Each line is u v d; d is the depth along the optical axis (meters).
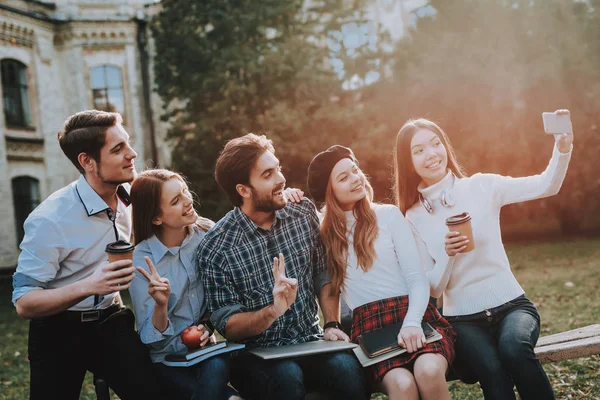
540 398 2.62
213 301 2.97
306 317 3.07
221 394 2.63
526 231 20.86
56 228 3.01
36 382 3.00
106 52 21.62
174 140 22.00
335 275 3.10
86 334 3.09
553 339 3.41
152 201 2.94
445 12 18.02
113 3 21.64
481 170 16.97
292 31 17.73
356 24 20.58
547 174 3.03
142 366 2.94
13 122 19.44
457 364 2.96
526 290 9.05
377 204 3.22
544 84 16.53
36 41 20.45
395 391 2.58
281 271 2.65
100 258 3.16
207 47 17.58
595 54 17.19
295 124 15.69
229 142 3.05
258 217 3.07
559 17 17.28
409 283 2.98
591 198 17.56
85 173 3.12
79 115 3.07
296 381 2.65
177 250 3.04
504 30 17.19
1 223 18.41
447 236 2.80
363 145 15.85
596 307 7.15
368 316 2.99
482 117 16.66
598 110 16.89
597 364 4.67
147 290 2.93
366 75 17.95
